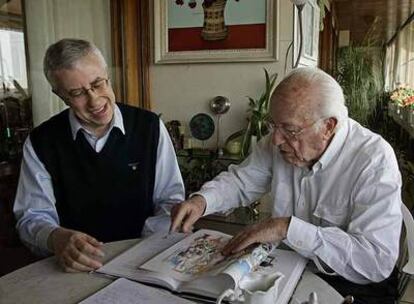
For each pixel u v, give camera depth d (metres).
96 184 1.41
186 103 2.85
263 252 0.97
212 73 2.75
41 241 1.16
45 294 0.90
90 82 1.25
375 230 0.99
